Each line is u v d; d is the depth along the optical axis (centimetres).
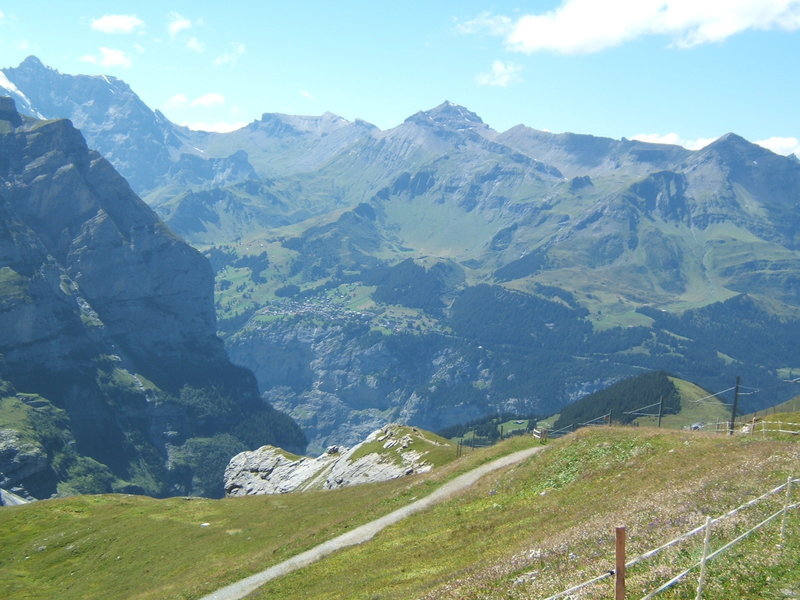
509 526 5262
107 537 10675
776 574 2733
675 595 2659
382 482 10400
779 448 5069
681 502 4091
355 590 4766
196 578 7706
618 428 7275
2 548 11081
